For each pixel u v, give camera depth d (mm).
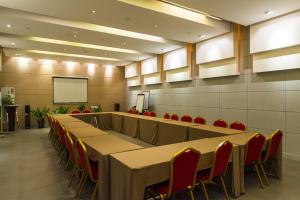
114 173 2410
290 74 5141
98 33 6320
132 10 4633
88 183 3570
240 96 6305
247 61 6109
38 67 10586
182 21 5348
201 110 7660
